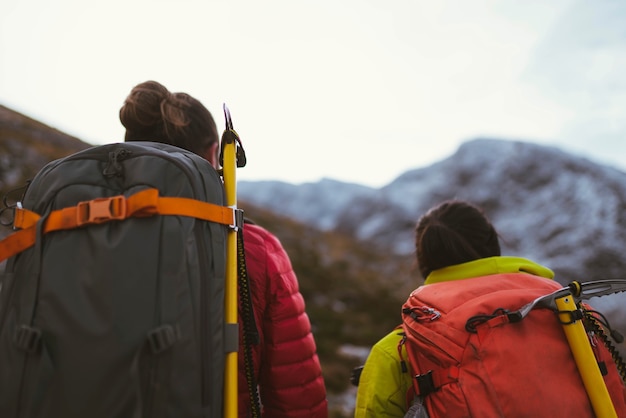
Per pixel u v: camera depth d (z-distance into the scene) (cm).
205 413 133
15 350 129
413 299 181
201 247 140
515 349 150
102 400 121
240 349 171
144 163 143
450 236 189
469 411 146
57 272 132
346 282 2422
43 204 145
